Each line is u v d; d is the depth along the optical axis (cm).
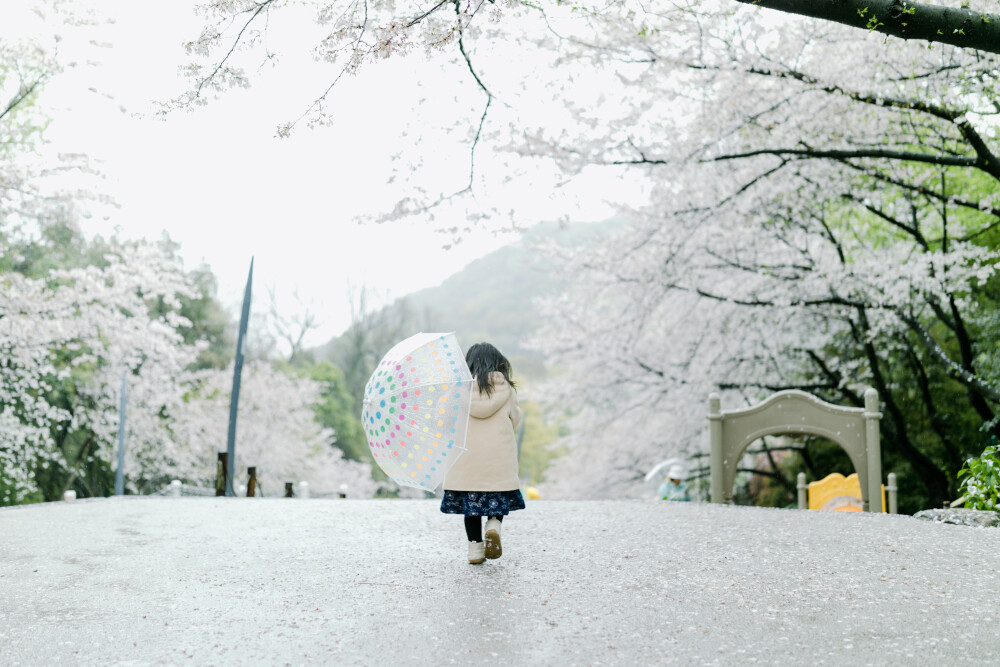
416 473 445
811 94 1061
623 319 1580
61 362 2231
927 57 1047
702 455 1895
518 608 368
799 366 1784
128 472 2553
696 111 1123
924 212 1552
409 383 440
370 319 4909
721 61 1015
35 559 496
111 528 624
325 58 625
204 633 338
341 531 604
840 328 1645
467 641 321
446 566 466
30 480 2230
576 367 1841
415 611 367
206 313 3400
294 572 454
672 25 868
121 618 361
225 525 639
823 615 350
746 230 1367
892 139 1162
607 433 2028
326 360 4931
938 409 1555
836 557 471
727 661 293
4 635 337
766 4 567
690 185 1266
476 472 464
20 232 2211
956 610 356
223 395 3017
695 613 355
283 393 3178
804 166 1223
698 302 1556
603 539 544
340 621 353
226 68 617
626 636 324
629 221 1427
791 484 1916
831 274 1291
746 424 871
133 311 1930
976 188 1475
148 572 456
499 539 457
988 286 1462
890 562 456
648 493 2052
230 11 595
